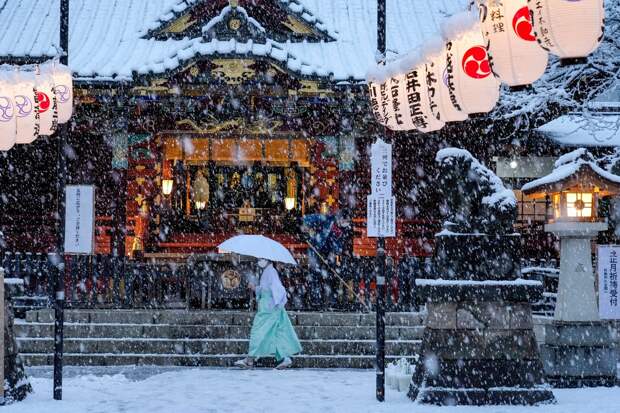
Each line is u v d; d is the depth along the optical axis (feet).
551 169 85.30
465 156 44.52
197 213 90.12
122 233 78.74
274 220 90.38
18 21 89.45
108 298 68.74
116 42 86.43
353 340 59.06
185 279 67.00
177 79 79.05
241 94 80.79
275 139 87.25
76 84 77.71
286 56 78.23
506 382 42.39
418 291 43.80
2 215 84.84
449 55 36.76
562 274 50.42
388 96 43.32
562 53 28.53
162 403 42.04
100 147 84.64
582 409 40.75
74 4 92.73
